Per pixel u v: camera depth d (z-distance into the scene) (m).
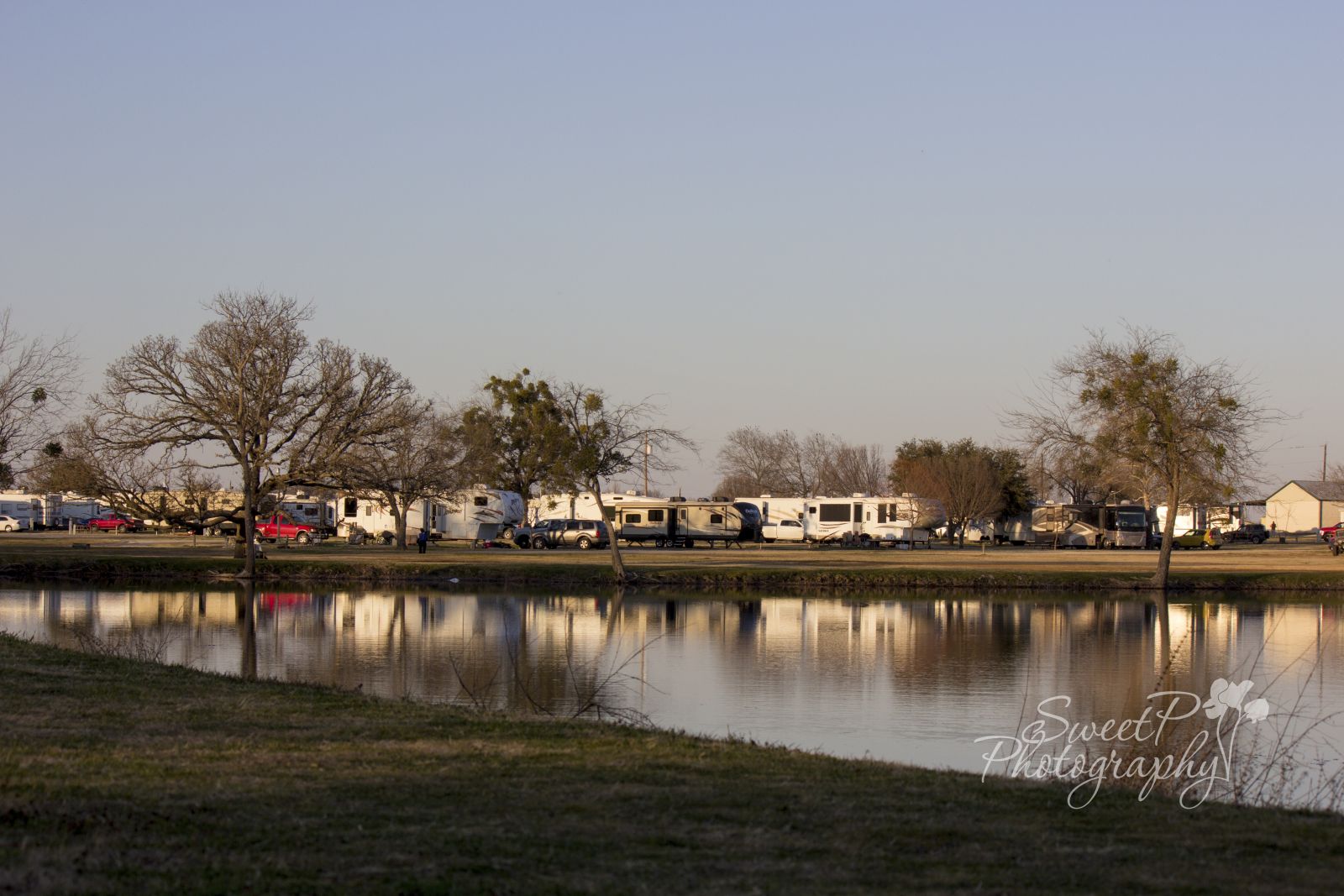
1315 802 12.19
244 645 26.52
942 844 8.03
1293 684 22.14
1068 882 7.18
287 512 73.38
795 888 6.86
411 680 21.52
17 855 6.92
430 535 72.31
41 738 10.64
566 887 6.74
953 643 28.75
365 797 8.80
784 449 124.94
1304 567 54.50
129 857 6.99
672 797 9.14
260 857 7.10
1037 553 69.94
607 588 44.38
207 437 45.84
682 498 72.75
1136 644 28.73
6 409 40.22
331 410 45.66
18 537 76.38
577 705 18.95
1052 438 44.03
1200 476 43.12
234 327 45.19
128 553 54.41
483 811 8.49
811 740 16.67
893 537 76.50
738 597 41.66
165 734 11.13
